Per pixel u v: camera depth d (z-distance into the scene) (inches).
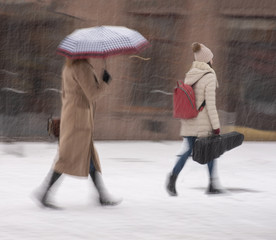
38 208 603.8
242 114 1288.1
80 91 602.5
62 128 606.5
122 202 641.6
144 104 1246.3
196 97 675.4
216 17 1253.7
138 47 603.8
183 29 1245.7
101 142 1214.9
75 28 1207.6
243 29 1269.7
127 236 491.8
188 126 678.5
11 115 1208.2
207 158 666.8
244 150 1147.3
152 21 1235.9
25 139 1207.6
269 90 1293.1
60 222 541.6
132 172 859.4
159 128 1255.5
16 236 486.9
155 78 1245.7
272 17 1279.5
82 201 642.2
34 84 1213.1
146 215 576.4
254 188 745.0
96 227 523.2
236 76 1277.1
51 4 1200.2
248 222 553.3
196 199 664.4
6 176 800.3
